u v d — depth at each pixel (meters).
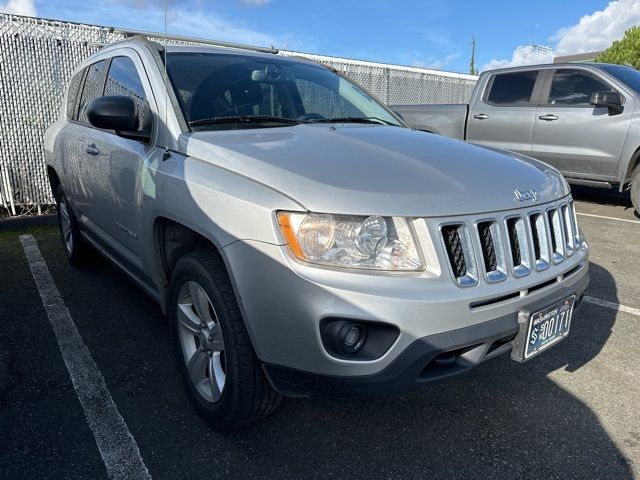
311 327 1.86
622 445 2.33
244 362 2.12
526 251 2.23
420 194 2.00
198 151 2.41
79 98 4.16
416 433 2.41
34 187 6.62
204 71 3.04
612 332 3.46
